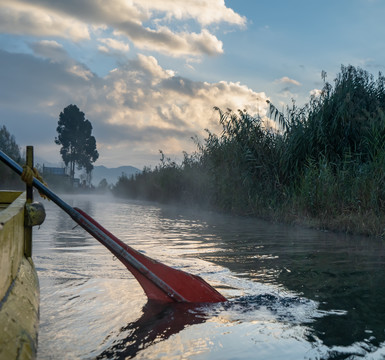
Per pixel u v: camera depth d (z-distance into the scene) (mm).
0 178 21203
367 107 11328
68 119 91125
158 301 3127
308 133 11094
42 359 1957
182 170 19844
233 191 13203
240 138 12836
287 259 5219
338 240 7137
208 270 4480
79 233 7527
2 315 1629
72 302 3002
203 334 2412
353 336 2412
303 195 10164
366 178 8953
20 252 2639
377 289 3646
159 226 9617
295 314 2873
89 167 93688
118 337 2318
